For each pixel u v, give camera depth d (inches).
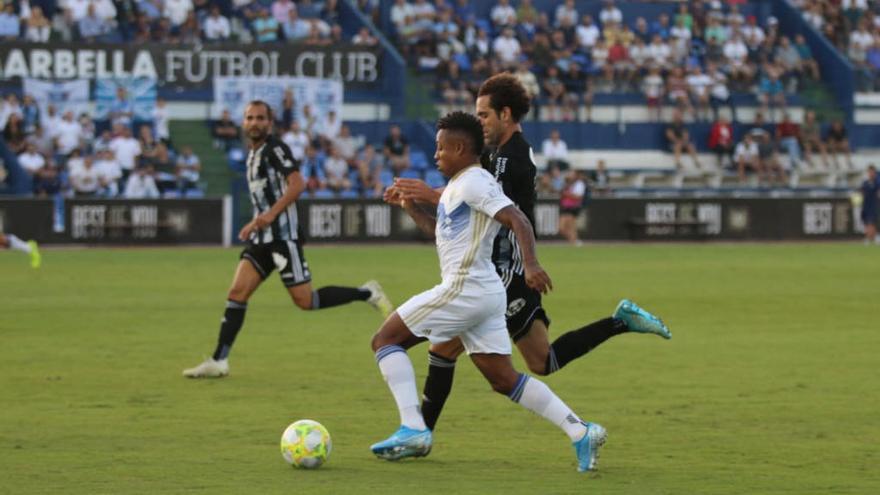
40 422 1103.0
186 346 1628.9
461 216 884.6
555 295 2351.1
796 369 1453.0
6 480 871.1
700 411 1179.3
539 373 972.6
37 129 3951.8
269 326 1863.9
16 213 3686.0
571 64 4827.8
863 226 4483.3
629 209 4271.7
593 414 1162.0
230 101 4202.8
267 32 4520.2
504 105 956.6
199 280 2615.7
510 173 945.5
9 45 4092.0
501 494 836.6
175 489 845.2
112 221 3767.2
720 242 4308.6
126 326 1840.6
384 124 4475.9
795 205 4424.2
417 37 4729.3
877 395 1273.4
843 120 5118.1
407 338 919.0
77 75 4156.0
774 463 946.7
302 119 4200.3
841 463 947.3
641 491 848.9
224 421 1112.8
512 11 4840.1
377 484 864.3
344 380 1355.8
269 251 1392.7
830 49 5211.6
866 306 2181.3
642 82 4938.5
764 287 2536.9
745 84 5039.4
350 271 2859.3
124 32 4360.2
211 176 4195.4
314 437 914.7
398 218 4010.8
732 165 4842.5
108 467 916.6
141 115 4126.5
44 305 2119.8
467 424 1104.2
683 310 2105.1
